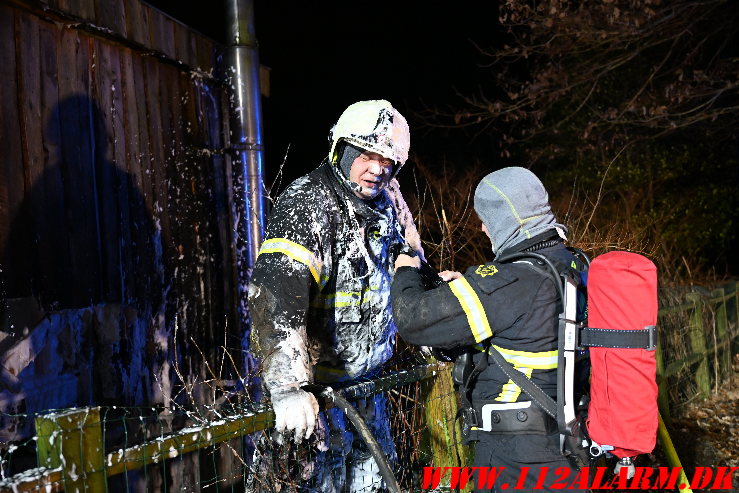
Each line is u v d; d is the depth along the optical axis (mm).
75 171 2750
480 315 2029
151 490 3031
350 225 2447
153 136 3297
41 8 2570
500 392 2094
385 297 2584
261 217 3893
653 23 7332
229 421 1979
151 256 3229
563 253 2168
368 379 2662
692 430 4617
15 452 2363
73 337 2670
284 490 2393
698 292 5750
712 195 8633
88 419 1609
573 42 8172
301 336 2234
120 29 3023
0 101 2400
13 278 2400
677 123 7883
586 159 9039
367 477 2676
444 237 4453
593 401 1988
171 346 3322
